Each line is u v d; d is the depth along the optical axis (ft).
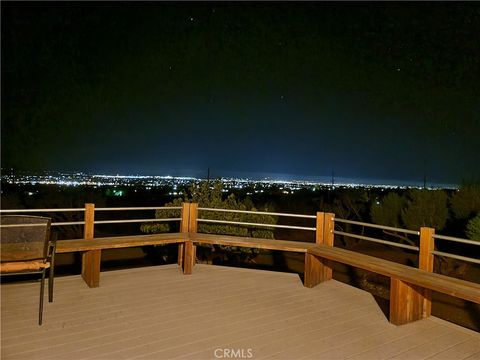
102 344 9.78
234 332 10.78
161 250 27.78
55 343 9.75
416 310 12.02
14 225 9.89
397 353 9.84
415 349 10.10
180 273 16.71
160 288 14.56
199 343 10.03
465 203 26.61
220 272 17.04
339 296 14.19
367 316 12.31
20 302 12.54
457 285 10.64
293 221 47.32
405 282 11.70
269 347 9.93
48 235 10.31
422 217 27.89
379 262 13.07
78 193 45.44
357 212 39.37
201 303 13.05
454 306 22.06
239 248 22.89
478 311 21.09
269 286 15.24
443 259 27.91
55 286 14.30
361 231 40.47
